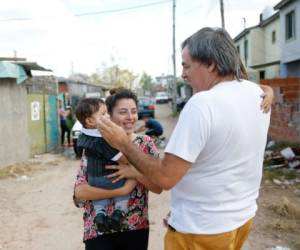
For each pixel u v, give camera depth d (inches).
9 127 438.0
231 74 78.5
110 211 98.7
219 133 72.4
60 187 329.4
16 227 225.1
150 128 521.3
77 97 1002.1
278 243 190.4
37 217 243.9
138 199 100.8
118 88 107.3
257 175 81.5
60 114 622.8
